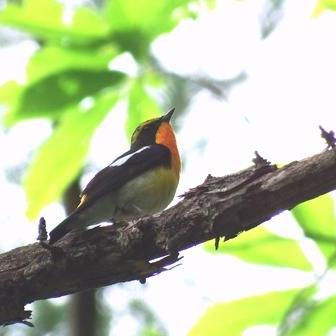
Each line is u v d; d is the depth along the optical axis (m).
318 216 7.26
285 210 6.68
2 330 13.04
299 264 7.28
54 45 8.30
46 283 7.07
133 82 8.45
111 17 8.18
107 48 8.34
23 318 7.16
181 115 12.34
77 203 11.52
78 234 7.09
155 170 10.82
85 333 10.70
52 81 8.09
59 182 8.57
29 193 8.55
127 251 6.95
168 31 8.27
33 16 8.23
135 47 8.29
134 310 13.48
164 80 8.54
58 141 8.47
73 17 8.26
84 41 8.27
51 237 7.14
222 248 7.45
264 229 7.37
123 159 10.84
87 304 10.81
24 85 8.14
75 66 8.26
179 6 8.20
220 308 7.34
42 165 8.50
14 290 7.05
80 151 8.53
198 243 6.88
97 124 8.52
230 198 6.66
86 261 7.00
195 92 11.28
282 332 6.99
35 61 8.28
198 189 6.88
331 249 7.23
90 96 8.21
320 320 7.02
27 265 7.08
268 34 10.05
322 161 6.44
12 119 8.22
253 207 6.62
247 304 7.31
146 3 8.12
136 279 7.16
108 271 7.05
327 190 6.53
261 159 6.73
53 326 13.08
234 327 7.35
